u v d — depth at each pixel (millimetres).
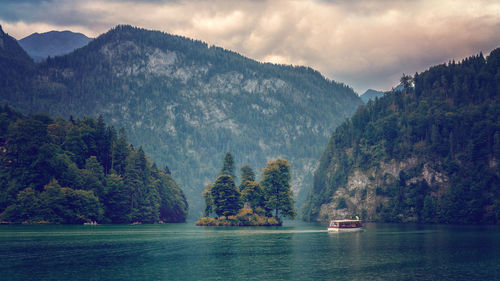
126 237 106562
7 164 153375
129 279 54531
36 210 145500
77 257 70875
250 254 77750
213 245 91250
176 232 128375
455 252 83062
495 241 106125
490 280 56688
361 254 79438
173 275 57344
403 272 61500
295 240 105875
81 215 154375
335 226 147250
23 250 78188
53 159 156500
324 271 61562
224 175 168250
